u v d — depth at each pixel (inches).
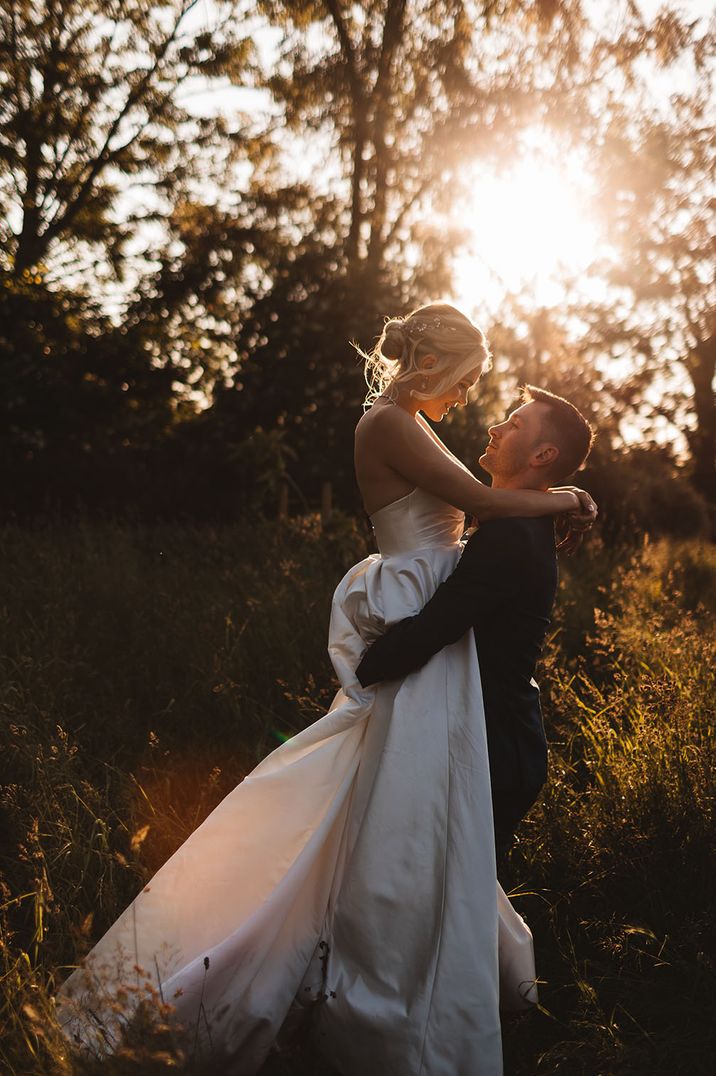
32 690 153.7
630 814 114.7
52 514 449.4
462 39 586.6
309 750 90.4
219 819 89.2
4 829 112.9
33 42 560.7
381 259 617.3
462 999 82.6
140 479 499.8
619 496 488.1
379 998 83.7
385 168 615.8
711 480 794.8
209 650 178.1
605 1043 87.7
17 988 81.3
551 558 91.3
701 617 222.7
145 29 577.6
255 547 286.5
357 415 480.7
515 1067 91.7
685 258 661.3
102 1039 78.7
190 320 570.3
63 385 480.4
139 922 87.8
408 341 90.8
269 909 84.4
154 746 136.6
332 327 482.9
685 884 105.8
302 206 640.4
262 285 517.3
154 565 260.7
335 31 602.9
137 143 602.5
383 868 84.9
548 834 115.7
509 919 94.6
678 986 94.9
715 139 603.5
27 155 567.5
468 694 88.0
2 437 478.0
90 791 117.9
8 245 550.9
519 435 92.5
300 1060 87.7
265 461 425.4
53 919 96.0
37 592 211.3
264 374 491.8
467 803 86.0
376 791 86.4
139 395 534.3
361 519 362.6
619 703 144.7
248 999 83.4
